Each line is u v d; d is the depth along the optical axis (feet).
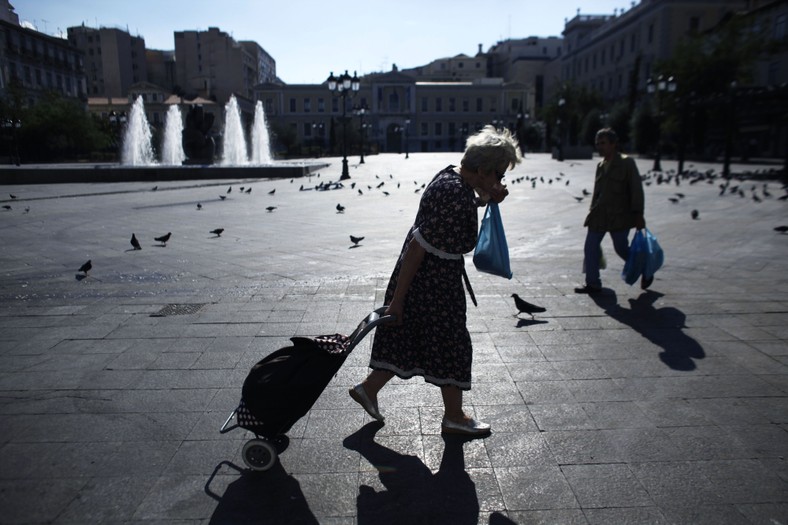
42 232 33.86
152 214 42.65
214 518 7.64
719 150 156.66
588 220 18.51
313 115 292.81
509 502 7.97
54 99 173.68
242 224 36.70
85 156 184.65
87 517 7.64
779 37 144.97
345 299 17.71
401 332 9.57
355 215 41.06
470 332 14.76
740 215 39.58
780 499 7.95
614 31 234.79
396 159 173.17
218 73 319.27
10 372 12.28
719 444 9.34
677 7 191.21
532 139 260.21
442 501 8.00
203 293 18.74
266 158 164.76
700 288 19.12
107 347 13.71
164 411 10.55
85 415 10.41
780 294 18.15
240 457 9.11
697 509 7.76
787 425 9.93
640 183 17.71
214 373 12.16
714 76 130.21
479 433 9.71
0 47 177.78
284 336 14.38
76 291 19.29
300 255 25.82
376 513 7.75
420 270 9.21
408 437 9.70
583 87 217.15
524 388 11.46
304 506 7.90
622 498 8.02
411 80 288.71
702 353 13.17
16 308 17.11
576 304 17.28
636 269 17.97
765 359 12.79
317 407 10.75
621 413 10.41
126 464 8.89
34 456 9.10
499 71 395.14
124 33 325.42
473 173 9.02
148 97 279.28
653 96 140.67
